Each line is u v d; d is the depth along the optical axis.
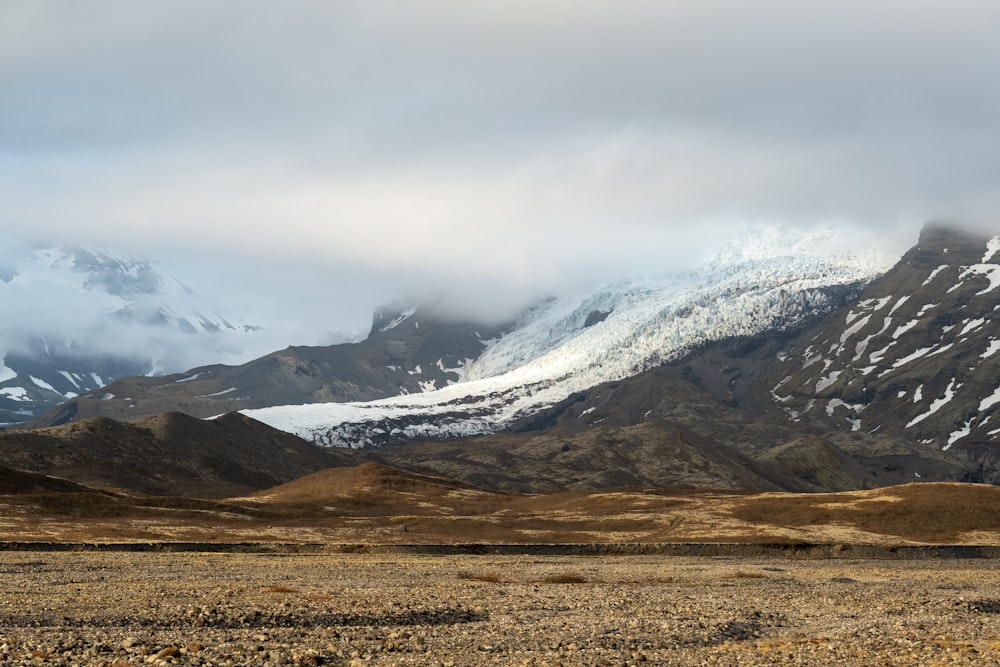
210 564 122.94
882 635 62.12
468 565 137.38
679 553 184.62
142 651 48.78
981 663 50.94
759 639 63.03
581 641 57.94
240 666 46.34
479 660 50.50
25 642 51.06
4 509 194.88
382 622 65.00
